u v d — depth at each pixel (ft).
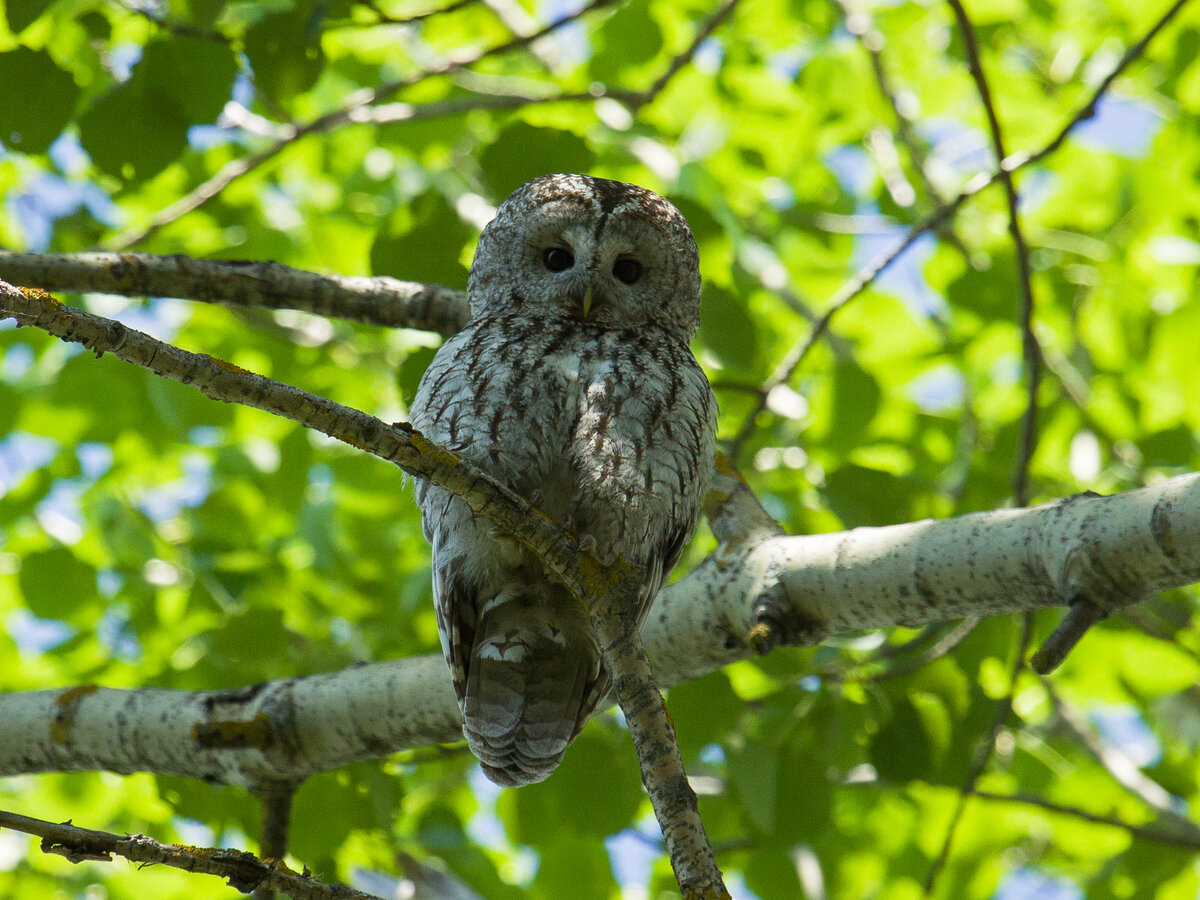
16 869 37.99
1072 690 42.04
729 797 32.32
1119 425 40.34
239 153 41.47
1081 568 17.90
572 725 20.04
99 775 38.52
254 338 43.65
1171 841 32.78
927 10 49.06
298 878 14.71
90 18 27.61
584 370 21.63
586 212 24.59
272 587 37.11
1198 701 46.39
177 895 36.94
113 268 24.27
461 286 28.48
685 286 25.48
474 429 20.92
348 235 43.45
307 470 40.57
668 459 21.16
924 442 41.16
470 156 41.39
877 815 37.45
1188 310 41.50
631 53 39.65
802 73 47.03
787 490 37.47
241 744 23.56
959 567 19.51
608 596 16.07
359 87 42.16
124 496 40.29
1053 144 27.94
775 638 20.86
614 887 34.94
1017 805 38.37
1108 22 47.73
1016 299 40.24
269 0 30.27
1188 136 43.37
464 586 20.49
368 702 23.50
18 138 26.32
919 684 29.60
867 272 28.58
